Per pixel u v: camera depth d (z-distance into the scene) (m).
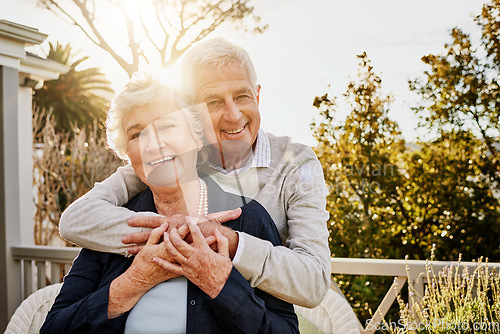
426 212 3.76
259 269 1.07
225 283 1.04
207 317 1.09
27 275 3.30
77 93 9.77
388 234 3.62
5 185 3.40
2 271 3.31
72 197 7.12
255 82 1.29
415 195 3.76
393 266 2.23
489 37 3.56
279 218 1.33
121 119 1.18
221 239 1.07
